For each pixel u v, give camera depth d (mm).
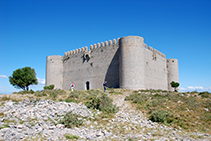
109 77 43312
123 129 14188
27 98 22016
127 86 36625
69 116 14336
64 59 56562
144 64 42375
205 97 25562
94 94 26906
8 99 20359
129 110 20359
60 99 22250
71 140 11195
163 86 54156
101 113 17734
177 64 59781
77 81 51156
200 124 16875
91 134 12445
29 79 48469
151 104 21422
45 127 12570
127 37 38219
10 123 12367
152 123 16359
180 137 13477
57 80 55250
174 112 19266
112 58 43406
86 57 49625
